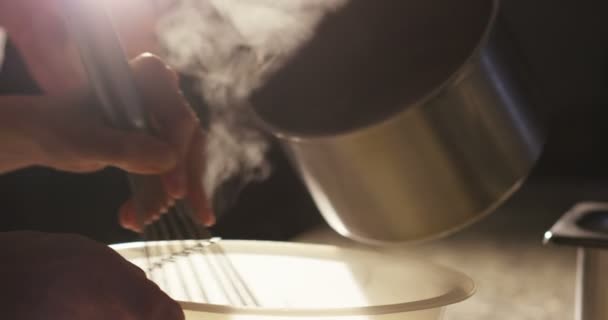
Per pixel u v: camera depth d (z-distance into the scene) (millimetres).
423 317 625
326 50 865
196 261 735
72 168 749
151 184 724
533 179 2357
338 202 797
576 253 1410
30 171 1437
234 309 585
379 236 796
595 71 2787
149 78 764
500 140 773
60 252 606
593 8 2762
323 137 766
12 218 1404
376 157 758
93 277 593
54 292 590
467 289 653
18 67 1334
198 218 781
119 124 676
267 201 2041
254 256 771
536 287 1220
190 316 601
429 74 784
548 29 2816
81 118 697
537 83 847
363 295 734
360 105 787
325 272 759
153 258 721
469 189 767
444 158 755
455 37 812
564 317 1098
